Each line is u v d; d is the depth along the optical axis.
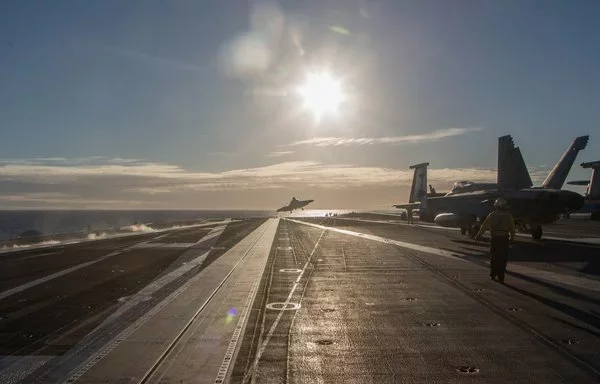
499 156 28.91
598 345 7.80
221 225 52.00
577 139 26.95
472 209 30.70
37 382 6.36
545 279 14.31
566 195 25.30
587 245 24.80
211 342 8.10
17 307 10.86
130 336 8.49
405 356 7.33
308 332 8.71
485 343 7.96
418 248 24.16
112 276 15.32
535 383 6.19
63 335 8.59
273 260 19.45
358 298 11.76
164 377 6.51
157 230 43.19
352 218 76.56
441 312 10.21
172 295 12.16
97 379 6.44
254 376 6.53
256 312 10.28
